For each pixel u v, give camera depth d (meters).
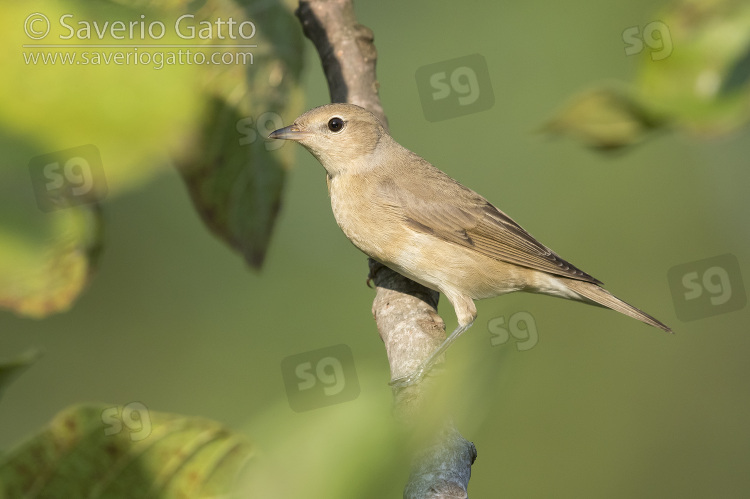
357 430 1.38
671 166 14.47
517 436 13.20
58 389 11.85
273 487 1.42
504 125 13.80
